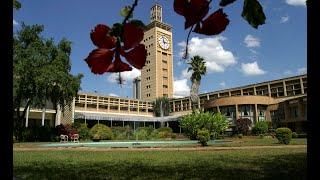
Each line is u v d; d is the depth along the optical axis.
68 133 37.00
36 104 33.03
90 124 63.34
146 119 67.44
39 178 8.22
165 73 95.81
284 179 7.67
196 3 0.71
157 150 18.75
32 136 34.00
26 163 11.92
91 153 16.83
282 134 23.14
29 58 29.50
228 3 0.73
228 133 54.19
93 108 66.94
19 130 33.06
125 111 72.44
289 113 52.28
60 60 31.12
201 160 12.58
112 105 69.94
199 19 0.71
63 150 19.12
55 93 31.47
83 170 9.78
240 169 9.67
